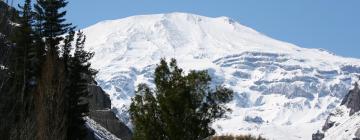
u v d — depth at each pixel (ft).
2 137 120.06
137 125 144.66
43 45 198.80
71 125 193.57
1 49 124.47
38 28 207.51
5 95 123.75
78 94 201.16
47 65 146.82
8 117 122.31
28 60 185.88
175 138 140.97
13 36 181.57
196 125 142.20
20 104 128.16
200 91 144.56
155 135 143.23
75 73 203.62
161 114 143.43
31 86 177.27
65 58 202.08
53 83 143.54
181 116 141.90
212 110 144.15
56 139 136.98
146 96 145.59
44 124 136.46
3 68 123.95
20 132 125.18
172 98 141.18
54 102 140.97
